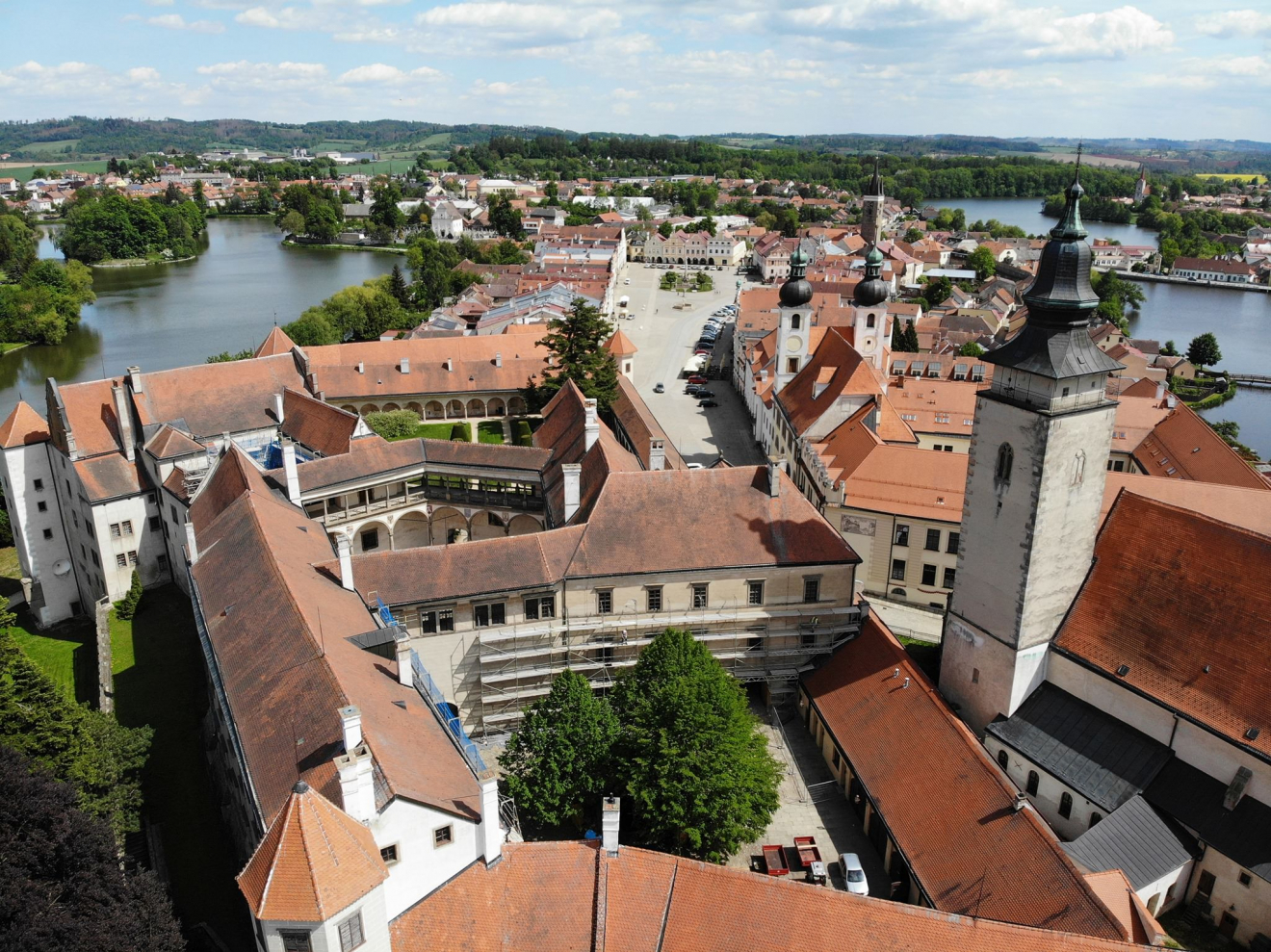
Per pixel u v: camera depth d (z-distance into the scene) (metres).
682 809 55.25
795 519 76.31
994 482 63.56
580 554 74.00
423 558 72.75
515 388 155.12
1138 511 63.91
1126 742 60.03
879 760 63.66
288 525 75.25
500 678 72.69
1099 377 60.16
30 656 95.88
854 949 44.84
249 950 54.12
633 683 64.31
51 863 46.56
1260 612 55.88
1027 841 52.06
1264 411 192.62
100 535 96.06
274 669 54.72
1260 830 52.84
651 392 175.50
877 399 105.88
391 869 43.47
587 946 45.69
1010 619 63.81
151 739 68.25
